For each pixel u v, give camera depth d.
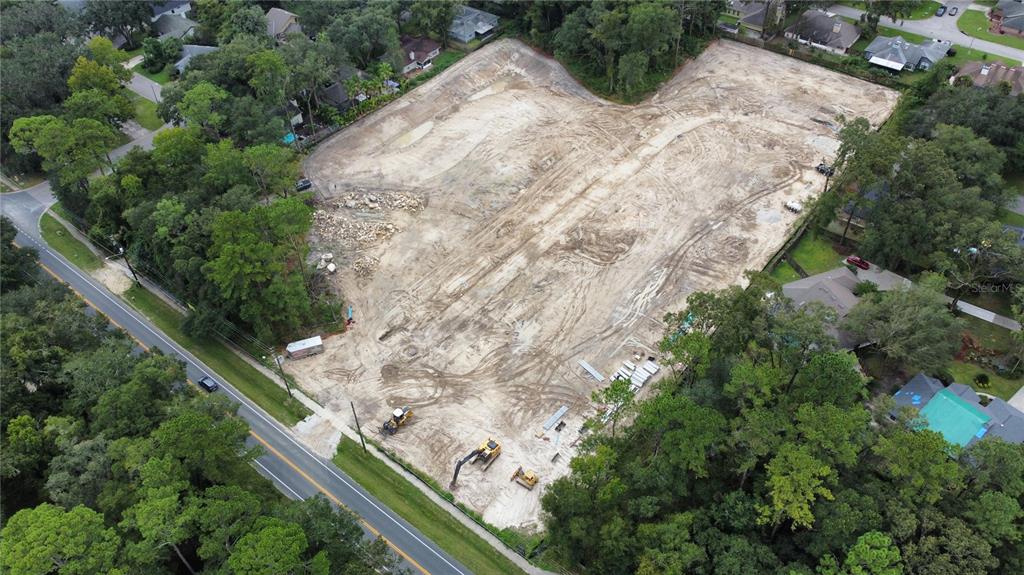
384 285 96.56
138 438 63.03
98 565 51.56
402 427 78.69
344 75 131.88
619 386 66.31
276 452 76.31
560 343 87.38
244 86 119.38
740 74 137.25
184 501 56.62
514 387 82.50
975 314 88.06
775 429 59.38
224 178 97.00
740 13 153.75
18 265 95.62
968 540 53.19
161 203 90.62
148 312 94.69
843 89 131.00
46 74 123.38
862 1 153.00
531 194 111.06
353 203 110.31
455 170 116.88
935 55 132.88
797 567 55.22
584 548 61.31
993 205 87.12
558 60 142.38
